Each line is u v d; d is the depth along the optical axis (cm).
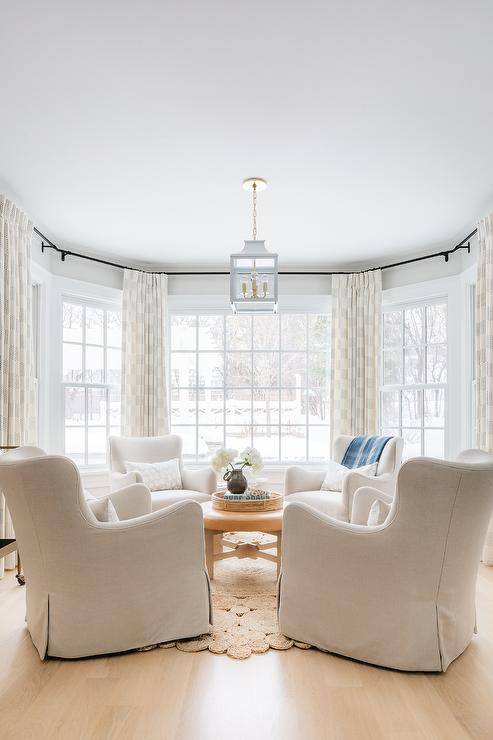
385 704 213
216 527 345
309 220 457
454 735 193
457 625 246
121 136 315
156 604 260
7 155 339
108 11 214
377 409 558
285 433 602
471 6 212
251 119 297
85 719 202
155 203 419
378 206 425
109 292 564
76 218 452
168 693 220
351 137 317
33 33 226
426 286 540
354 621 248
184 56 242
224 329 608
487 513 245
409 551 238
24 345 414
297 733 194
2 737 191
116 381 581
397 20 220
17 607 315
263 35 229
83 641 248
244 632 276
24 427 411
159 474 474
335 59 245
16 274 403
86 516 248
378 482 416
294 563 267
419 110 289
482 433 428
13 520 261
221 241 515
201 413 605
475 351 458
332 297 582
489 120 299
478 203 420
